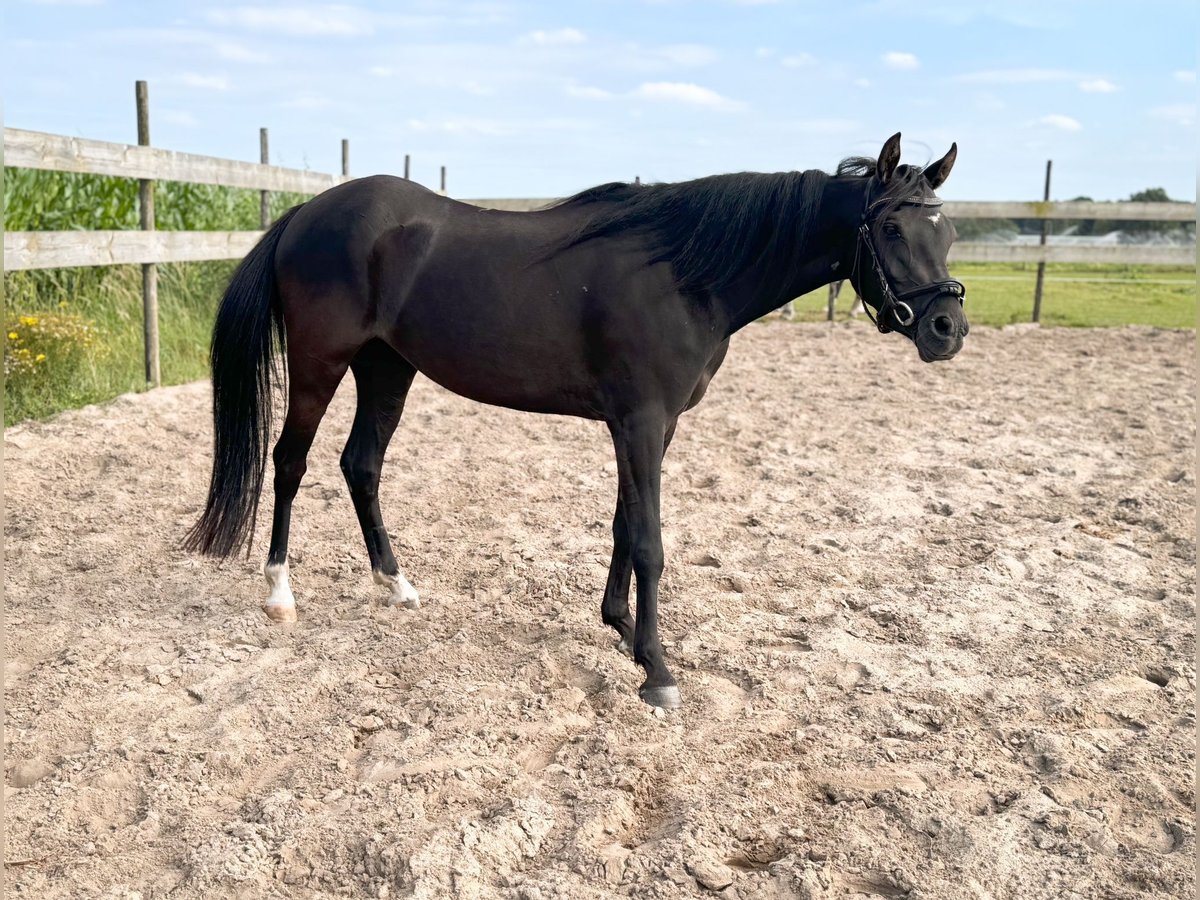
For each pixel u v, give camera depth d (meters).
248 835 2.41
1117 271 21.17
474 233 3.31
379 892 2.26
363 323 3.40
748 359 9.91
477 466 5.91
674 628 3.77
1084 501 5.41
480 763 2.77
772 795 2.67
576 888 2.27
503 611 3.82
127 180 9.27
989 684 3.35
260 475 3.61
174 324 8.78
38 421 6.12
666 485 5.64
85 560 4.20
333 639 3.58
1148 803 2.66
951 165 3.14
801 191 3.15
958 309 3.02
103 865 2.33
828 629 3.72
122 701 3.09
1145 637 3.74
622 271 3.12
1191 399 8.04
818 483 5.70
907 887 2.31
